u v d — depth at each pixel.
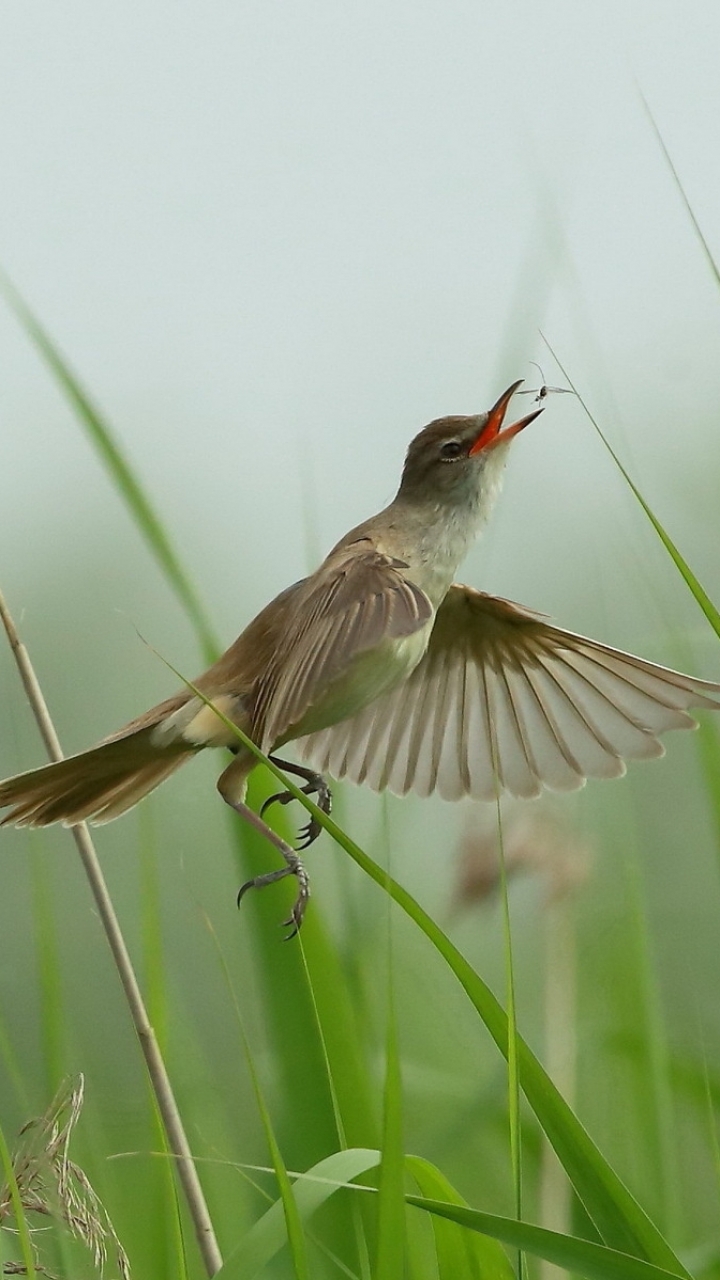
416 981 6.04
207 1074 5.96
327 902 5.96
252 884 5.88
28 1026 6.16
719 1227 5.97
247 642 5.92
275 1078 5.90
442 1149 5.93
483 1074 6.02
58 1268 5.86
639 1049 5.95
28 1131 5.80
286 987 5.90
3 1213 5.79
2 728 6.29
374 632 5.85
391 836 5.98
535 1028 6.08
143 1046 5.87
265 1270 5.85
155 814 6.06
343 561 5.89
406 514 5.95
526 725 5.96
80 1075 5.81
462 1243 5.84
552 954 5.95
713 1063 5.97
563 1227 5.89
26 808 5.91
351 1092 5.89
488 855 5.95
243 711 5.90
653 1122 5.93
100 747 5.89
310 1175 5.79
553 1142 5.80
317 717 5.90
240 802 5.91
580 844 5.95
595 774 5.95
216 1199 5.95
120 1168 6.00
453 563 5.96
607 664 5.94
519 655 5.96
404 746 5.96
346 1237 5.88
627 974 5.97
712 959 6.02
